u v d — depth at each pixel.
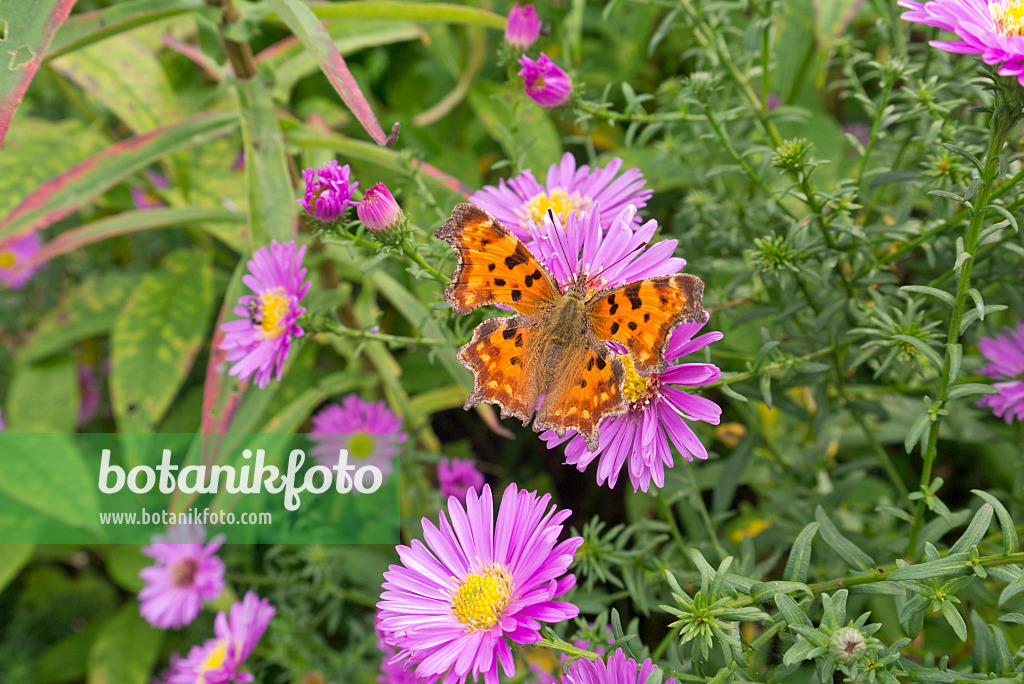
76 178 0.57
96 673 0.64
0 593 0.68
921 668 0.48
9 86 0.51
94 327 0.67
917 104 0.54
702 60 0.57
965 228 0.52
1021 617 0.47
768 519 0.59
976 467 0.60
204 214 0.60
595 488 0.64
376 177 0.65
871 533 0.57
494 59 0.67
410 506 0.61
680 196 0.64
